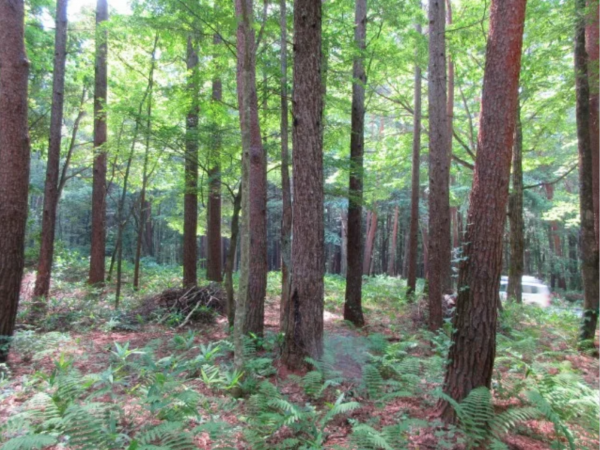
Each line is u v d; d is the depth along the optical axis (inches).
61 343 242.8
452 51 434.3
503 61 149.3
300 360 203.8
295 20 209.6
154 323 317.7
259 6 293.6
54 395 150.9
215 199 493.7
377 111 618.5
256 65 284.7
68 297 388.2
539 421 162.9
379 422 155.7
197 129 303.4
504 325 346.9
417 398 180.5
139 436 136.0
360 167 333.1
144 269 678.5
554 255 1006.4
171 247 1424.7
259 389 183.3
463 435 144.9
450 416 155.6
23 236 223.9
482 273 154.0
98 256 479.2
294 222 211.2
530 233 1071.0
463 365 156.7
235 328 189.3
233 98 372.2
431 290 322.7
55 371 183.2
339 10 357.4
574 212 622.2
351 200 341.1
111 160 479.5
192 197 435.2
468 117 515.5
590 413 164.2
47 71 513.0
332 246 1352.1
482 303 154.4
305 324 205.8
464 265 159.2
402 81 566.9
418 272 1347.2
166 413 148.3
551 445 143.6
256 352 239.1
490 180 151.6
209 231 495.5
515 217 455.5
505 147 150.4
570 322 406.6
